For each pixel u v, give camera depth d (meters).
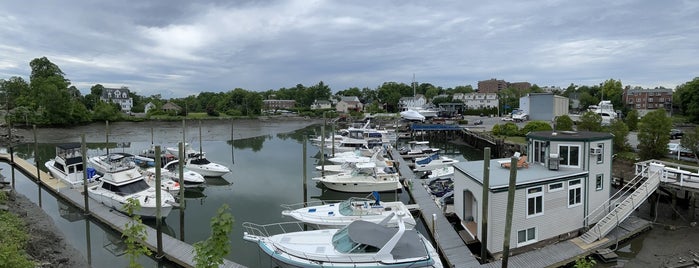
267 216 25.00
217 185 33.41
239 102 127.88
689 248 17.98
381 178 29.31
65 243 19.58
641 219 20.14
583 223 19.03
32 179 33.09
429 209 23.38
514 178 14.61
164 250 17.72
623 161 32.72
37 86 86.56
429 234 20.61
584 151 18.69
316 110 127.06
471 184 18.83
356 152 45.03
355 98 150.00
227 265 15.92
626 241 18.70
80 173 29.38
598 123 37.94
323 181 29.70
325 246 15.78
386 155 44.69
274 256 15.61
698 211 22.38
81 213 24.00
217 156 49.69
